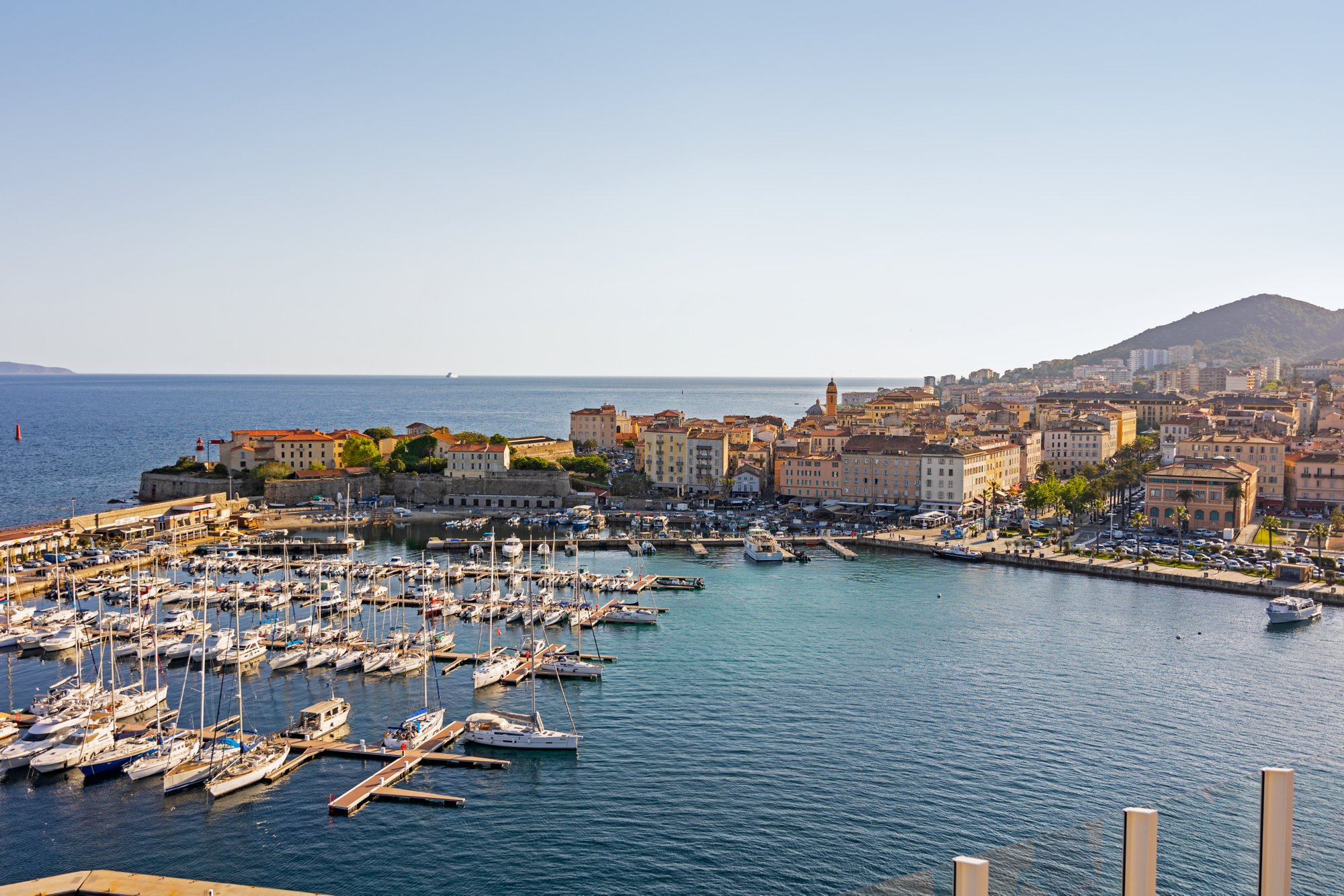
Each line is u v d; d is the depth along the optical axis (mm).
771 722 122312
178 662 153375
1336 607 183000
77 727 120125
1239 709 125875
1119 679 138250
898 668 144250
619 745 115875
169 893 82000
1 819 99188
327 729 121875
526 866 89000
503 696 134875
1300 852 27312
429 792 104250
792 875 86625
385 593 197750
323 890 85500
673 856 90125
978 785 103688
